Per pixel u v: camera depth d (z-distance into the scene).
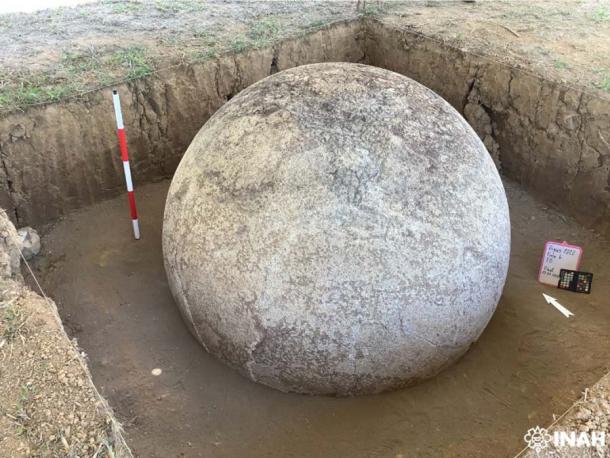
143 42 4.35
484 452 2.36
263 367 2.42
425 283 2.19
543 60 3.99
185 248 2.38
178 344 2.82
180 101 4.02
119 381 2.64
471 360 2.76
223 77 4.16
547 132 3.76
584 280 3.17
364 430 2.44
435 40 4.39
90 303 3.10
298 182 2.14
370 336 2.22
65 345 2.04
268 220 2.15
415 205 2.16
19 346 2.03
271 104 2.34
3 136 3.39
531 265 3.42
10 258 2.55
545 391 2.61
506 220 2.50
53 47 4.23
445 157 2.26
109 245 3.55
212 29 4.64
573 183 3.70
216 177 2.29
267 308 2.21
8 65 3.90
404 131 2.23
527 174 4.02
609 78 3.70
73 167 3.72
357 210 2.11
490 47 4.23
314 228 2.12
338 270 2.12
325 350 2.26
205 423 2.47
